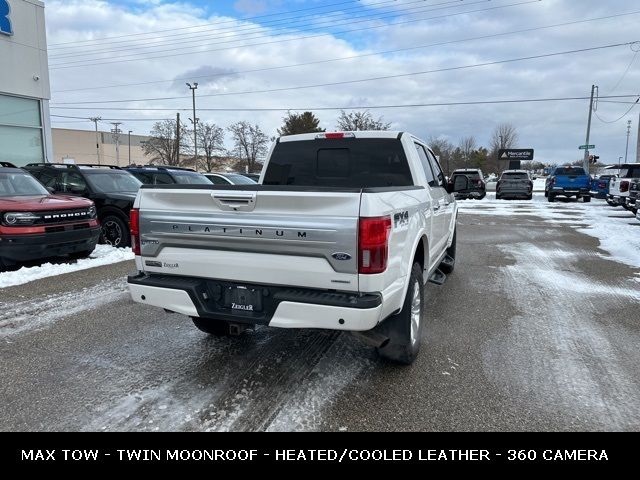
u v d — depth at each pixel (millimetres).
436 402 3422
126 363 4078
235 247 3361
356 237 3014
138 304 5797
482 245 10883
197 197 3451
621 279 7371
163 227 3621
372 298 3057
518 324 5168
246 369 3953
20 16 14969
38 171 10477
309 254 3143
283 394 3523
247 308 3436
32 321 5156
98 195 9695
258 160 62812
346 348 4410
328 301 3078
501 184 27922
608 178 24125
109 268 7836
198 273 3566
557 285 6969
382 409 3322
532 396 3520
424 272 4441
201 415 3232
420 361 4133
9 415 3229
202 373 3877
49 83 16266
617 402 3438
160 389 3600
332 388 3619
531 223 15570
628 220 15906
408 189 3840
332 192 3051
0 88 14477
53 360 4133
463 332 4902
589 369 3996
